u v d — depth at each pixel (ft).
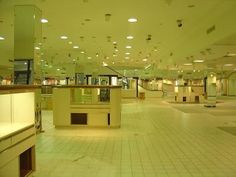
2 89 10.83
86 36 36.78
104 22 28.71
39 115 26.09
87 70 80.28
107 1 21.48
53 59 64.90
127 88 98.27
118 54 58.08
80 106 29.12
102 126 29.30
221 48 33.73
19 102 13.83
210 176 14.21
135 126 30.96
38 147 20.49
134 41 40.96
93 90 30.17
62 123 29.17
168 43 43.37
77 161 16.85
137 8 23.50
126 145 21.25
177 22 28.66
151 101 77.36
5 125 12.93
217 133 26.40
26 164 13.73
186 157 17.80
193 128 29.50
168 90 105.29
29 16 23.06
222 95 116.88
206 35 30.63
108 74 91.61
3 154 10.37
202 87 77.10
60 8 23.49
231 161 16.87
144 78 101.60
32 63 23.56
